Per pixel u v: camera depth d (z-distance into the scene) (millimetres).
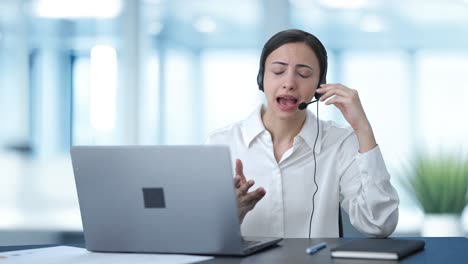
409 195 4254
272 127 2346
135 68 5004
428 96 5125
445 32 5160
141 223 1716
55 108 4992
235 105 4980
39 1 5039
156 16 5078
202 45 5043
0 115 4996
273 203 2275
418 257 1590
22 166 4957
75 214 4914
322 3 5031
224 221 1631
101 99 4984
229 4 5004
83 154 1730
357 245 1659
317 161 2312
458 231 4105
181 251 1695
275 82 2154
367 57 5125
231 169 1598
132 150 1680
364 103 5137
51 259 1668
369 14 5125
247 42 4961
